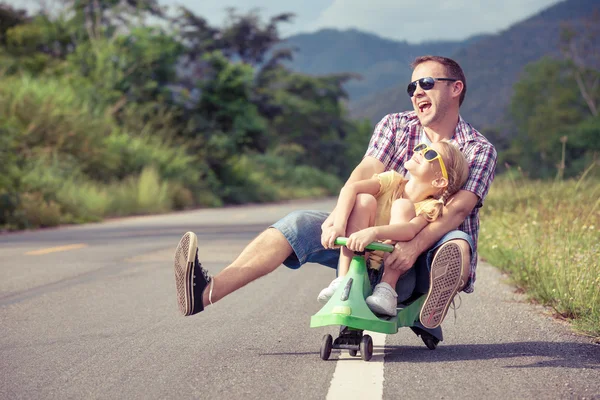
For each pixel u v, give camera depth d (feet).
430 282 11.06
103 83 94.89
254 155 160.45
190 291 11.27
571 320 15.02
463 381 10.38
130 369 11.16
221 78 108.27
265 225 46.85
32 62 104.99
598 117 189.98
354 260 11.33
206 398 9.65
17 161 60.44
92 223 55.31
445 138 12.65
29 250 31.14
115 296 18.51
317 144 227.81
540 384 10.21
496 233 26.91
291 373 10.87
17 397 9.75
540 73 228.02
